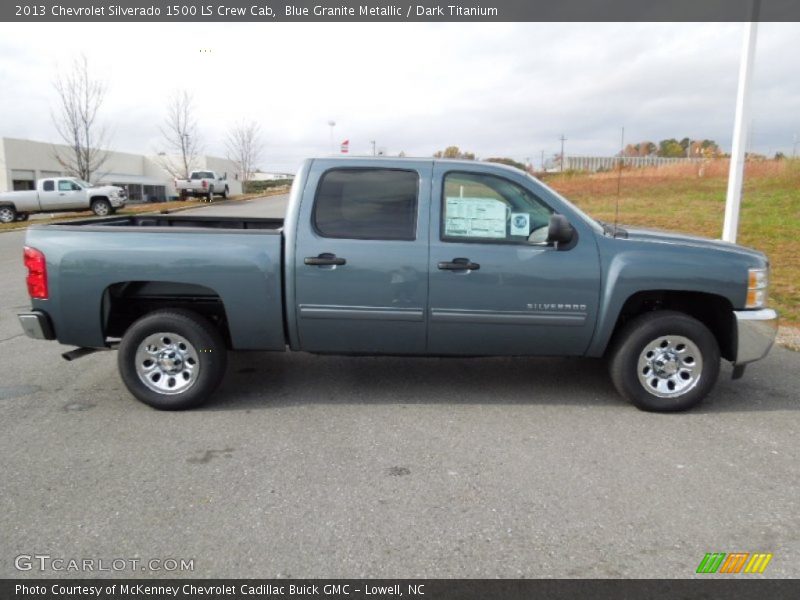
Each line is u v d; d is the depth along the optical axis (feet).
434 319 14.69
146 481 11.40
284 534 9.66
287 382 17.21
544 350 15.05
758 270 14.56
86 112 106.42
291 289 14.67
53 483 11.34
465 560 9.00
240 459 12.34
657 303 15.93
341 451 12.68
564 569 8.77
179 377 15.15
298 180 14.96
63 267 14.69
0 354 20.34
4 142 120.78
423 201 14.71
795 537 9.56
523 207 14.75
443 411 14.97
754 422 14.33
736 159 27.35
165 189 170.60
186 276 14.66
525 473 11.69
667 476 11.57
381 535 9.63
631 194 59.88
